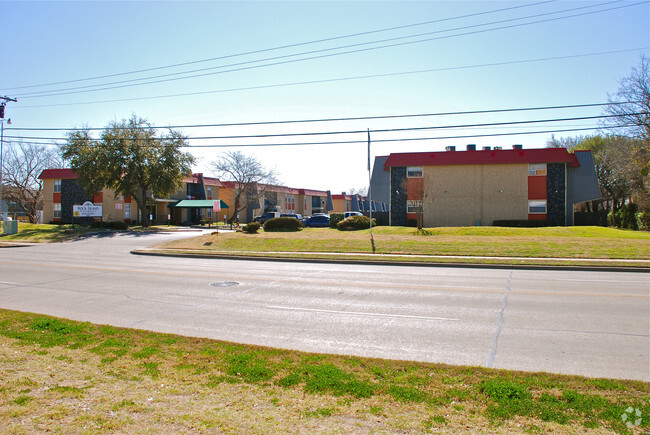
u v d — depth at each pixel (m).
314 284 12.92
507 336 7.33
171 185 42.47
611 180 46.22
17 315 8.38
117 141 40.41
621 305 9.75
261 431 3.80
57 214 52.06
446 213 37.47
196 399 4.50
